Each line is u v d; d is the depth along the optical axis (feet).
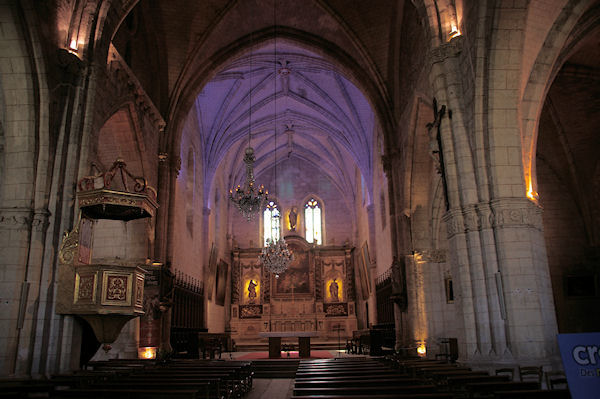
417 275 63.36
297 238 122.93
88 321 37.17
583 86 58.34
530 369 30.12
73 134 39.52
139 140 55.77
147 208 39.45
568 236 66.33
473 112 38.93
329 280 121.39
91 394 20.92
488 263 36.70
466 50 40.16
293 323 114.73
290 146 124.88
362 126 97.96
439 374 29.09
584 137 63.62
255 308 117.80
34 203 36.94
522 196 37.19
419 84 56.18
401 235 66.18
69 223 37.86
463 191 38.75
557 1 38.11
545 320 35.40
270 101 99.35
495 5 37.17
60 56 39.06
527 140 40.34
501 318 35.63
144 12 65.00
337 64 74.74
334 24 71.00
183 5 66.85
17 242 35.78
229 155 116.98
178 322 75.77
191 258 87.71
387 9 66.39
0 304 34.55
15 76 37.22
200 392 25.38
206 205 100.12
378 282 95.35
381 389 21.79
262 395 40.78
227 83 90.68
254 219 127.03
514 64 37.83
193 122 90.63
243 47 74.43
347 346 90.07
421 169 63.67
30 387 23.20
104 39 43.24
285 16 72.64
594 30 43.80
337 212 127.54
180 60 69.36
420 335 61.67
